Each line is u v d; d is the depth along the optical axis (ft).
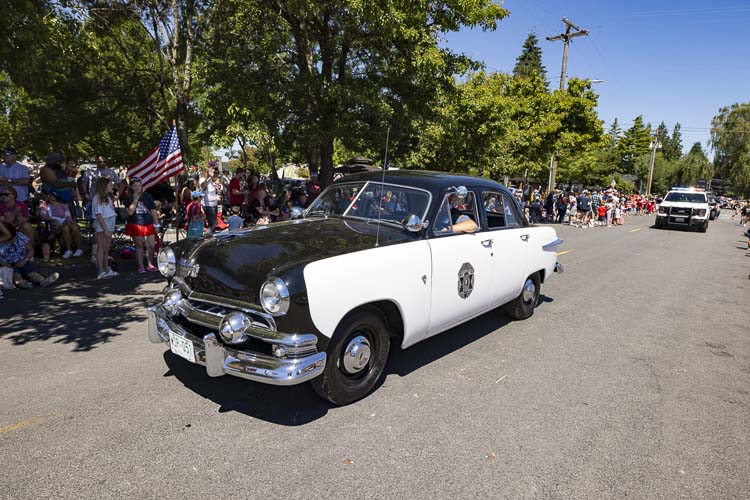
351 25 30.68
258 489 8.39
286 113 33.94
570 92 76.48
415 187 13.93
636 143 253.85
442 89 36.88
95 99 52.01
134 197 25.17
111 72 52.06
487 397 12.46
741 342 18.30
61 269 25.26
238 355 10.08
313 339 9.89
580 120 75.51
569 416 11.65
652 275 31.81
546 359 15.44
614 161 194.39
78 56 45.01
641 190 234.17
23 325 16.69
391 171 15.66
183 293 11.63
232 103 31.35
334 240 11.79
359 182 15.07
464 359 15.10
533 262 18.25
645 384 13.85
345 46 34.35
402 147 50.62
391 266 11.55
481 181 16.20
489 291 15.71
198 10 46.50
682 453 10.23
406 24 32.14
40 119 50.14
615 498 8.65
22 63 25.49
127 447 9.50
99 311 18.44
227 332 9.93
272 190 57.67
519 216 17.90
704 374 14.87
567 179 144.87
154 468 8.86
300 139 34.88
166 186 42.50
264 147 34.32
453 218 14.85
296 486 8.52
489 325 18.84
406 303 12.07
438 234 13.48
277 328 9.79
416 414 11.37
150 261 26.22
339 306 10.30
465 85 58.49
